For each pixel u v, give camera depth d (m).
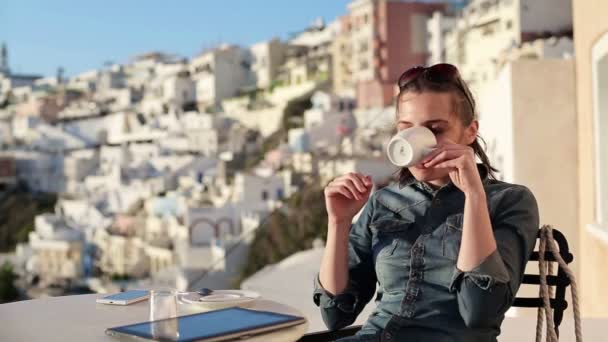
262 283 7.96
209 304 2.23
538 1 43.41
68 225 65.81
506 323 4.05
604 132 5.04
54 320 2.07
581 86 5.60
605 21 4.70
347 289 2.19
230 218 46.53
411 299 1.99
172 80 98.31
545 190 5.87
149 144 85.38
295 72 84.88
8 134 107.94
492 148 7.59
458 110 1.98
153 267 51.25
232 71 95.88
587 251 5.36
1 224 84.50
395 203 2.12
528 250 1.96
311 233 30.20
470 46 51.06
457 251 1.96
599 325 3.97
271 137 78.12
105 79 119.62
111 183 79.12
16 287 57.66
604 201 5.06
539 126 5.89
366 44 68.88
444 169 1.86
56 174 90.38
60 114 112.56
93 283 54.34
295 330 1.88
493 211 1.97
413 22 66.25
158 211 60.69
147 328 1.85
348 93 69.19
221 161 69.12
